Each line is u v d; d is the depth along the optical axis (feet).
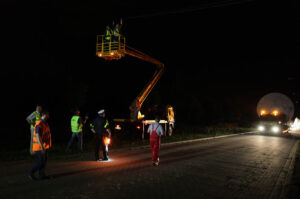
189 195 19.76
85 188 20.43
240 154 42.14
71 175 24.38
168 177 25.04
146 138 59.57
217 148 49.44
